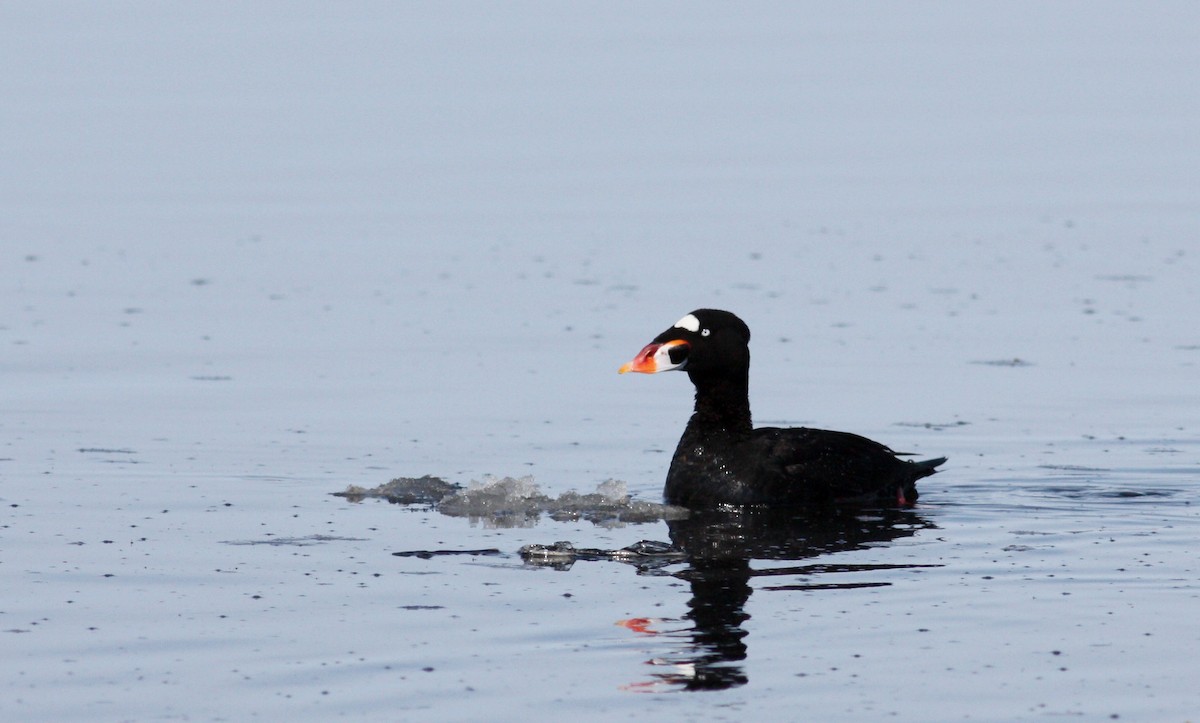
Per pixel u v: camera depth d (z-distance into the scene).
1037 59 54.09
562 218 29.92
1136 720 8.08
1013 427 16.09
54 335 20.44
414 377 18.36
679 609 9.88
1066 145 38.72
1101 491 13.42
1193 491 13.43
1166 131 40.44
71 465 14.26
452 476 14.09
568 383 18.16
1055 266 25.38
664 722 8.06
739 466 13.21
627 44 56.88
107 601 10.08
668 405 17.17
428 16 65.50
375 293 23.41
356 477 13.98
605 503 13.01
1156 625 9.53
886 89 47.62
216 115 42.09
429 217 29.94
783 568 10.95
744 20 65.25
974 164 36.22
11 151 36.69
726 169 35.50
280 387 17.81
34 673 8.75
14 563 10.99
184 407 16.80
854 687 8.52
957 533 12.03
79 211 30.25
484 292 23.48
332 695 8.41
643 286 23.97
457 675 8.70
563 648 9.12
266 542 11.64
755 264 25.69
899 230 28.77
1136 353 19.55
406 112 42.78
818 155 37.38
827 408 17.05
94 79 48.03
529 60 52.75
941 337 20.53
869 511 12.87
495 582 10.55
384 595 10.20
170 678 8.66
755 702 8.32
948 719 8.09
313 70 50.34
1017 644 9.19
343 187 33.09
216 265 25.47
